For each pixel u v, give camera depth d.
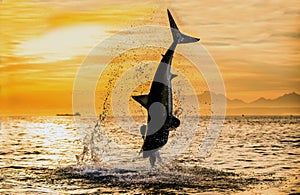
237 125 68.81
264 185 12.68
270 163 17.80
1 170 15.30
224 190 11.94
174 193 11.54
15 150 23.61
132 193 11.50
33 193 11.59
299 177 14.04
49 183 12.89
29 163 17.30
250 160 18.83
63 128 56.06
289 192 11.68
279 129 53.03
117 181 13.19
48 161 18.05
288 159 19.31
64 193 11.54
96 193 11.59
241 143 29.08
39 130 50.22
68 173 14.58
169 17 12.92
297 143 29.06
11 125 66.81
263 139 33.16
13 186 12.45
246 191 11.77
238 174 14.58
